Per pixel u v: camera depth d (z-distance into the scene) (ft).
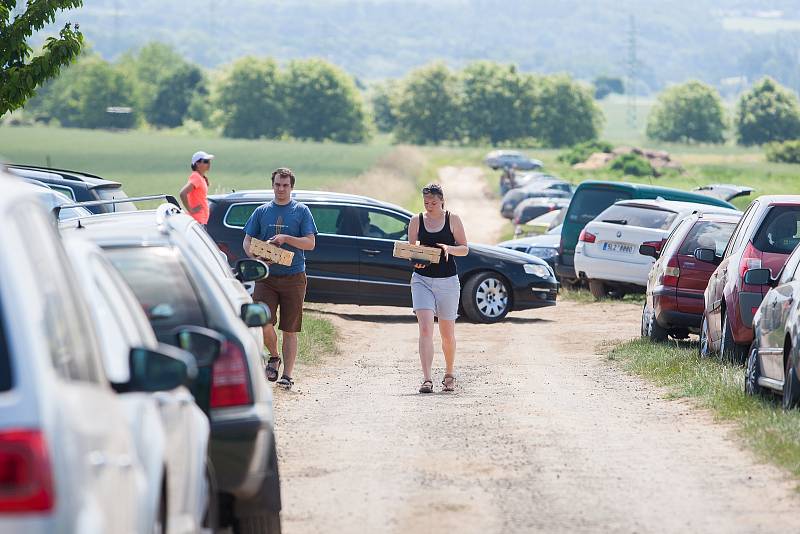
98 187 161.99
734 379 106.42
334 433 87.20
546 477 71.56
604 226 209.97
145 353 37.81
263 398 55.16
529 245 251.80
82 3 145.18
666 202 209.67
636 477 71.36
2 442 28.45
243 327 56.95
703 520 61.26
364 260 177.37
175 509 41.39
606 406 98.99
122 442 34.71
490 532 59.41
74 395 31.32
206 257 65.87
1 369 29.55
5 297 30.07
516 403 101.09
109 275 47.65
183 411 44.75
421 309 108.88
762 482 69.56
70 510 28.94
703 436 84.28
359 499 66.69
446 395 107.24
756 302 113.91
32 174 160.35
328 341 147.74
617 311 200.44
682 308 139.95
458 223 108.88
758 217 119.75
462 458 77.36
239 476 52.54
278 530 56.95
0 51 141.08
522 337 163.22
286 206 112.16
